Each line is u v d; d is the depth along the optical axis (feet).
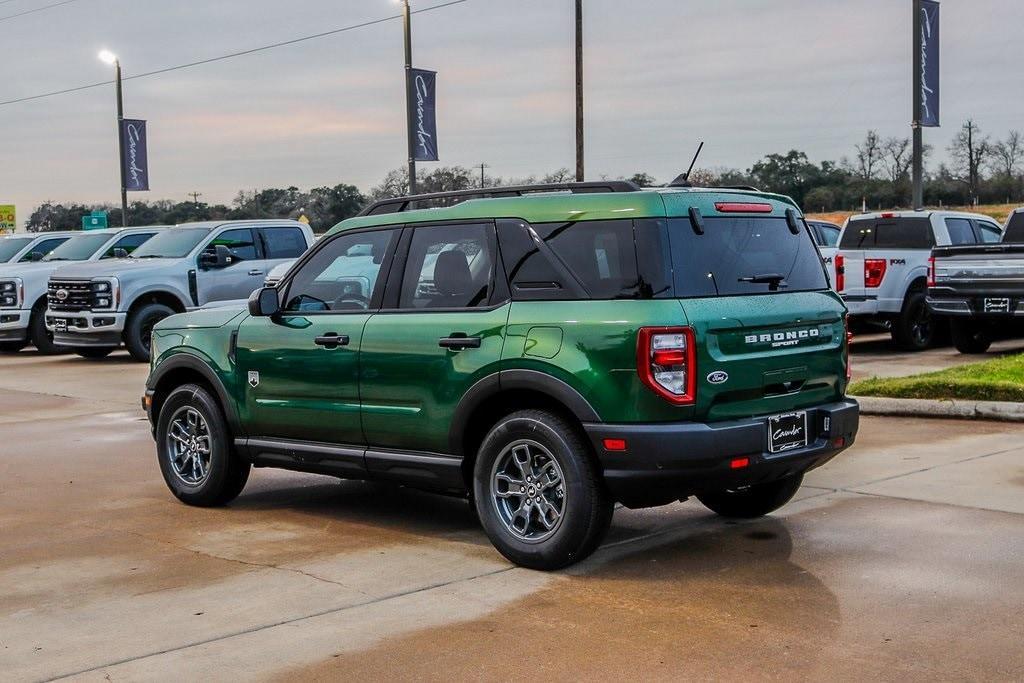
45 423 39.88
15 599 18.72
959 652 15.24
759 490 22.49
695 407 18.31
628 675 14.78
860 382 38.88
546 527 19.60
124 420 40.22
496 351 19.81
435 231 21.59
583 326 18.80
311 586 19.08
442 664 15.34
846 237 58.08
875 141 189.06
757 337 19.27
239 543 22.18
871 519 22.65
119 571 20.30
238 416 24.50
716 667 14.97
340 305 22.97
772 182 190.80
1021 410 33.45
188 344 25.39
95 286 60.54
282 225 66.69
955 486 25.27
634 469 18.28
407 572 19.84
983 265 48.08
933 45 69.21
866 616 16.79
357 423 22.25
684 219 19.16
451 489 21.38
